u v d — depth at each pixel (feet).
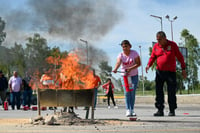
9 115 38.47
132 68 31.55
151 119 30.48
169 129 22.16
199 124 25.57
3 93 64.39
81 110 51.85
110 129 22.26
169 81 34.83
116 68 31.94
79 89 27.99
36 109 54.13
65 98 27.94
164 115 36.76
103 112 45.32
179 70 139.74
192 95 81.56
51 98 28.04
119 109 57.26
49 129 22.26
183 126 24.07
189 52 152.66
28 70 74.43
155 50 35.27
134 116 32.17
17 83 60.23
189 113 41.11
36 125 24.62
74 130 21.63
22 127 23.41
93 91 28.17
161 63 34.73
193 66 151.84
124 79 31.78
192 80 151.74
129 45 31.83
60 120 25.54
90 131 21.12
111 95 65.36
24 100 63.46
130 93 31.89
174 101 35.27
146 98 95.40
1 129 22.20
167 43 34.60
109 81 64.95
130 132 20.62
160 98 35.22
